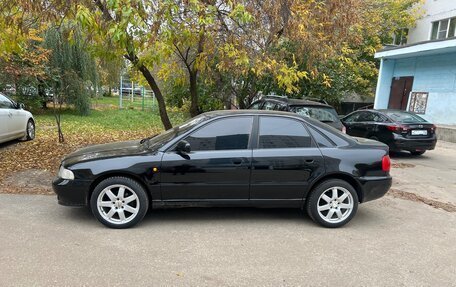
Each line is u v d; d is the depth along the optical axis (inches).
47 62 617.0
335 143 185.0
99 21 210.7
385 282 130.4
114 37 201.6
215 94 498.9
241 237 166.2
